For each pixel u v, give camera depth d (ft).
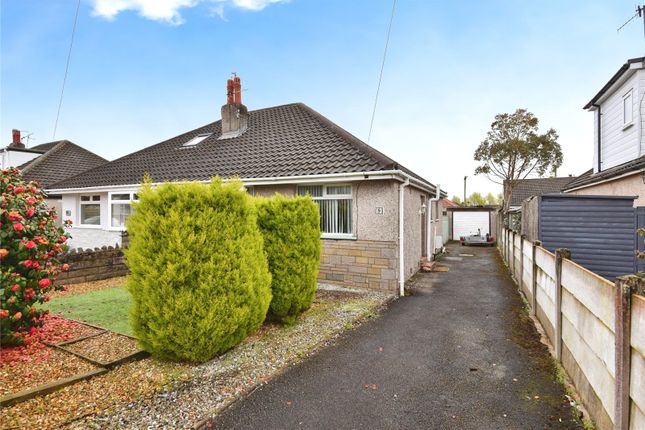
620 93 35.91
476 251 58.80
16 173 16.58
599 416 9.36
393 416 10.53
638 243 21.61
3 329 14.23
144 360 14.06
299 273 19.03
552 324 15.71
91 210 46.11
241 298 14.66
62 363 13.46
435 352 15.38
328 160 30.32
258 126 44.14
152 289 13.16
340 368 13.75
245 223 15.53
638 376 7.04
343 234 28.89
